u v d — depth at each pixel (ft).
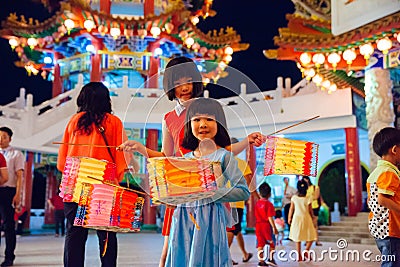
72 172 10.27
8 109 48.80
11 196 20.81
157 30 56.18
